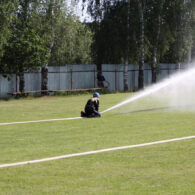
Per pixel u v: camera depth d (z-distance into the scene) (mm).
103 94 35438
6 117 18328
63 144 11523
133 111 20594
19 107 23609
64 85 36969
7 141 12039
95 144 11492
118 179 7840
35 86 34625
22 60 30406
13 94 31594
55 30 33844
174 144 11383
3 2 28516
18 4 30125
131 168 8672
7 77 32531
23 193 7031
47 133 13555
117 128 14672
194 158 9609
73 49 37594
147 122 16297
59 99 30188
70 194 6953
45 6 32594
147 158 9609
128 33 37594
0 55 28656
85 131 13984
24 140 12211
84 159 9531
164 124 15688
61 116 18625
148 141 11930
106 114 19281
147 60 45281
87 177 7988
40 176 8070
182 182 7641
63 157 9750
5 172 8383
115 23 37438
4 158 9719
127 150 10578
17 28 31219
